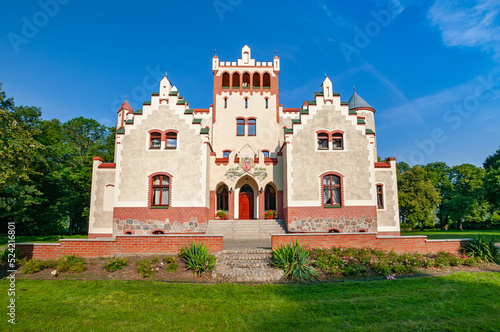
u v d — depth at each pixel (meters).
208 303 9.34
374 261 12.98
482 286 10.83
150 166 23.16
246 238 22.48
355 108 33.94
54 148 36.03
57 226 38.94
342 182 23.31
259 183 25.98
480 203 51.16
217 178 26.02
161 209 22.59
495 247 14.60
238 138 31.19
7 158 12.92
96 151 47.41
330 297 9.86
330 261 12.95
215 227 23.50
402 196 43.59
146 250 14.35
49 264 12.88
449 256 13.90
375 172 26.12
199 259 12.42
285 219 24.14
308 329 7.61
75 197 39.78
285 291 10.43
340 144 24.09
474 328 7.61
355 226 22.81
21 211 33.31
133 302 9.44
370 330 7.51
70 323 8.00
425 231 46.31
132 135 23.55
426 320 8.08
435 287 10.77
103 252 14.26
